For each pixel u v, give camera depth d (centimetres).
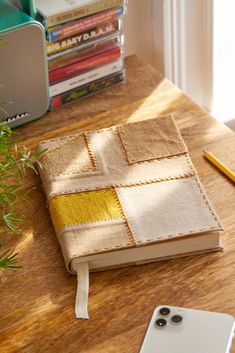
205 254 108
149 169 118
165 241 106
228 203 115
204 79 163
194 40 155
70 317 102
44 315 102
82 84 137
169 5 147
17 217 109
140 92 140
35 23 124
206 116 133
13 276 108
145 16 152
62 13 127
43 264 109
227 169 120
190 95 165
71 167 119
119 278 106
